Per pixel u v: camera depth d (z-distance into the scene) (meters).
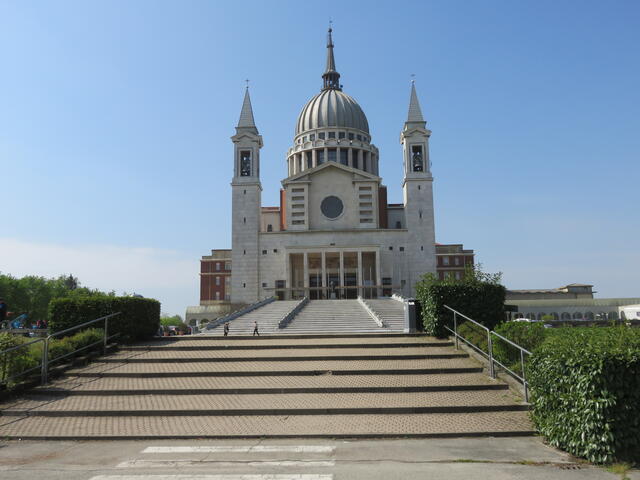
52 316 24.09
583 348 11.25
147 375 18.81
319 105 100.12
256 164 76.62
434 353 20.97
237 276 73.12
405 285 72.38
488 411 14.77
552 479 9.43
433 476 9.60
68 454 11.59
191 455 11.29
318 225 78.19
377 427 13.30
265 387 16.92
